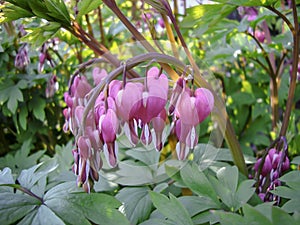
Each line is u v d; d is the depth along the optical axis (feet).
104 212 0.49
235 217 0.42
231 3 0.65
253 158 0.80
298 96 1.25
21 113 1.11
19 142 1.17
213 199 0.55
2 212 0.49
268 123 1.23
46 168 0.74
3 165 0.83
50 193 0.53
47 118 1.19
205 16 0.78
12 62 1.17
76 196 0.51
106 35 1.16
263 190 0.66
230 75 1.41
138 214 0.58
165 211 0.48
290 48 0.97
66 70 1.17
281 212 0.39
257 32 1.18
